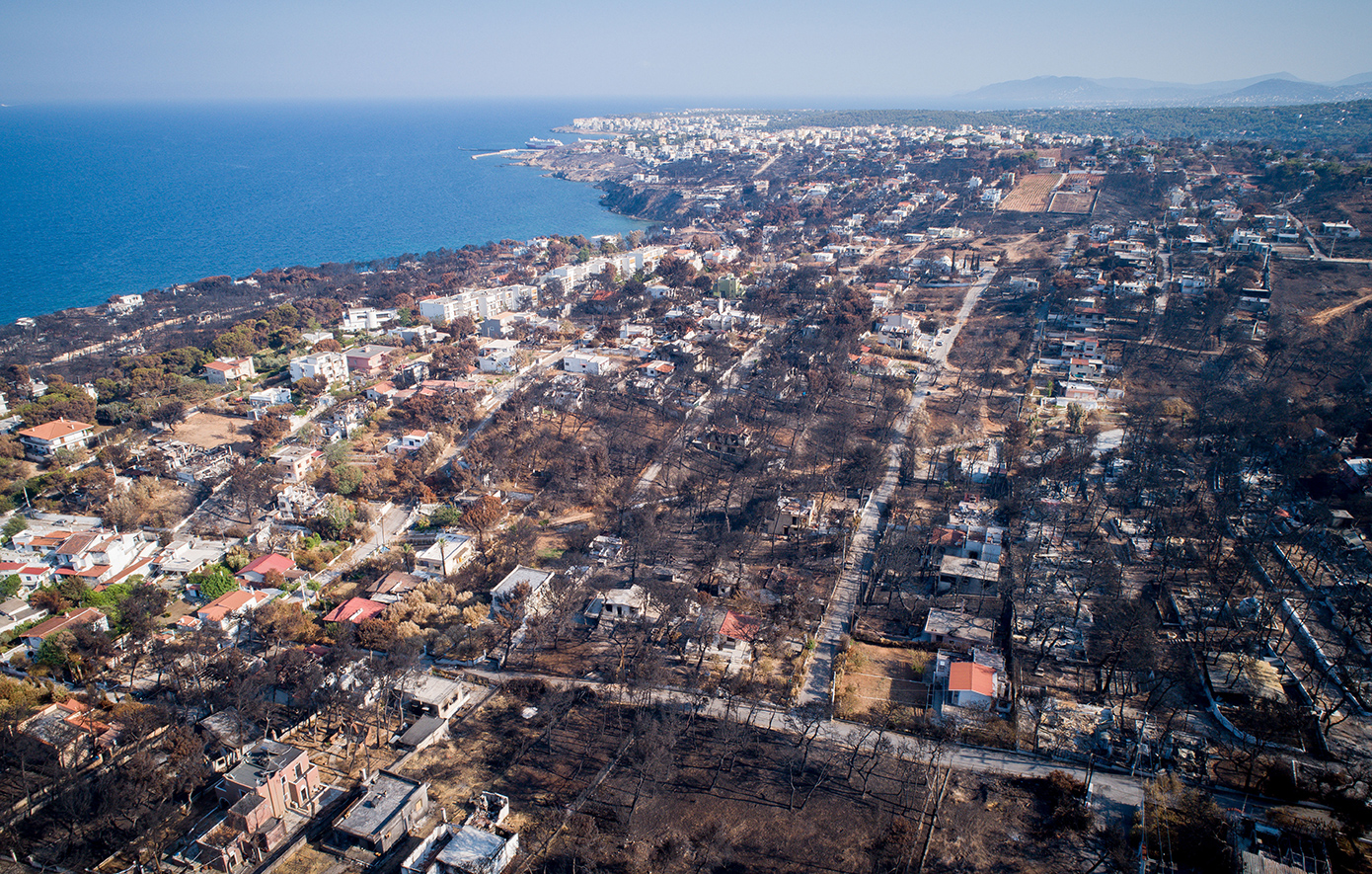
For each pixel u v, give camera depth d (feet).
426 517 550.36
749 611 432.25
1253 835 275.39
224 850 280.92
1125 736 332.39
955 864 278.26
